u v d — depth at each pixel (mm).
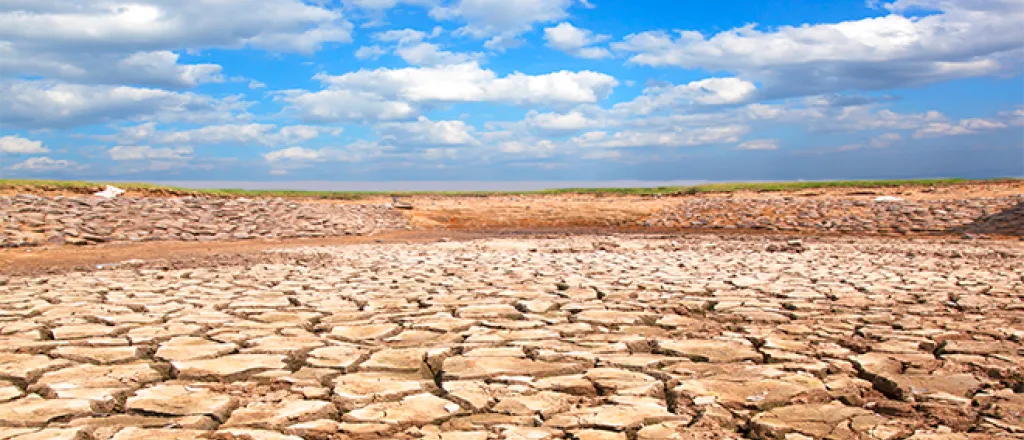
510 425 3943
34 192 21438
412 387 4660
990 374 4922
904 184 29016
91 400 4332
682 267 11578
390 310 7500
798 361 5254
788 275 10344
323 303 7930
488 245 17266
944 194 25625
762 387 4598
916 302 7867
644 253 14695
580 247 16391
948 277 10008
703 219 25391
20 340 5965
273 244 18812
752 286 9117
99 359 5352
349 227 23281
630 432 3826
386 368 5125
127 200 20938
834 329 6410
